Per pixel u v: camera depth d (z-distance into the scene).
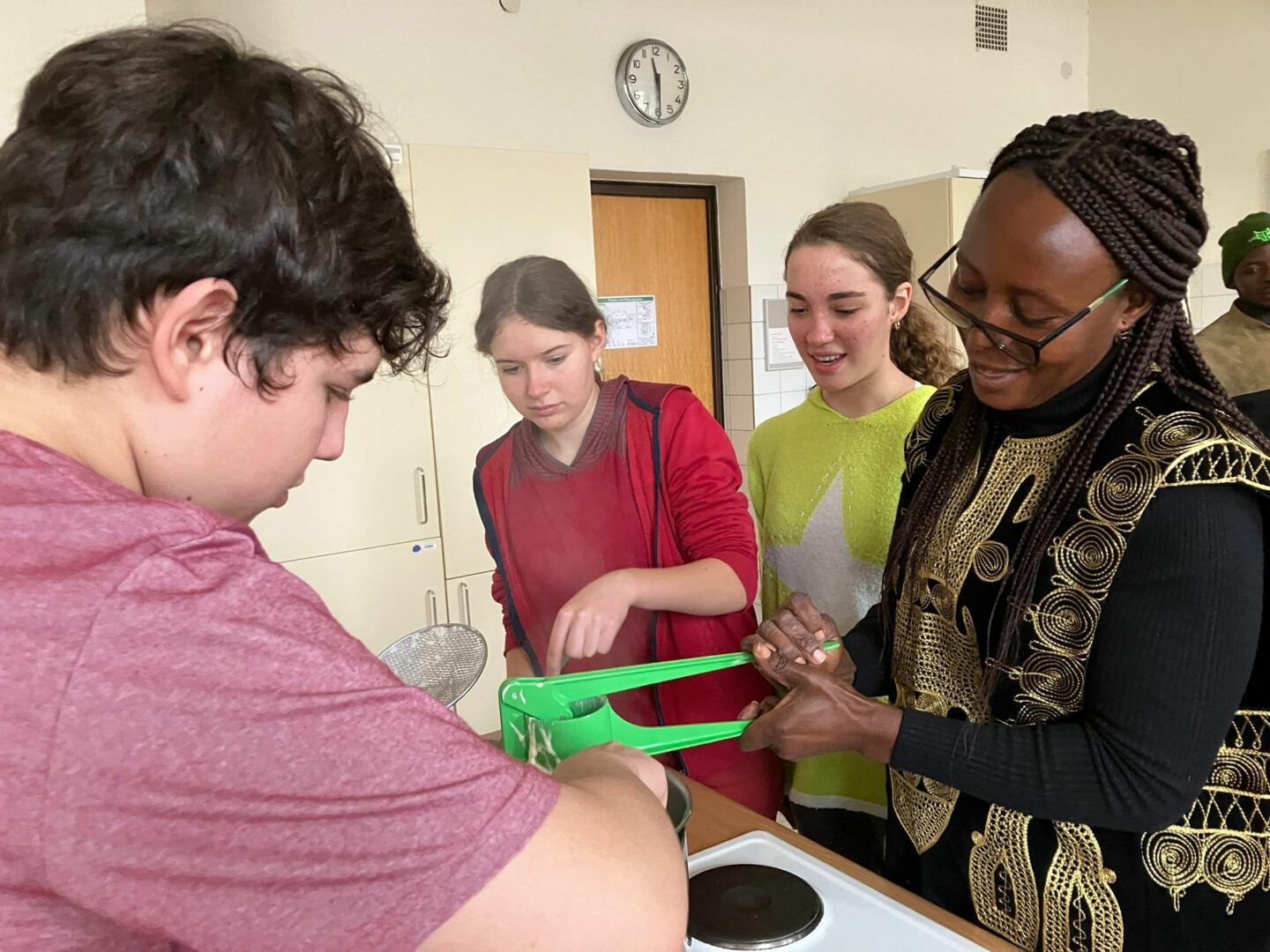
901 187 3.44
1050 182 0.69
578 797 0.44
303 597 0.42
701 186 3.46
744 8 3.29
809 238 1.33
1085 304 0.71
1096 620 0.74
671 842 0.47
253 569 0.41
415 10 2.59
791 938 0.75
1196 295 4.14
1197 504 0.69
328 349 0.47
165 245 0.40
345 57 2.48
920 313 1.50
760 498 1.55
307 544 2.11
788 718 0.83
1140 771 0.71
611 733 0.76
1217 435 0.70
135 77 0.41
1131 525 0.72
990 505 0.86
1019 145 0.74
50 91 0.42
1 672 0.35
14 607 0.35
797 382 3.64
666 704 1.11
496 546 1.16
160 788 0.36
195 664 0.37
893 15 3.73
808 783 1.31
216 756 0.37
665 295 3.42
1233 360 2.11
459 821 0.39
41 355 0.42
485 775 0.40
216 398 0.44
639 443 1.08
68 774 0.35
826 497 1.38
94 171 0.39
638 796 0.49
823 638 0.90
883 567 1.31
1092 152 0.69
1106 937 0.78
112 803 0.36
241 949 0.37
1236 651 0.69
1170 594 0.70
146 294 0.40
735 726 0.84
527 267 0.98
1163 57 4.20
